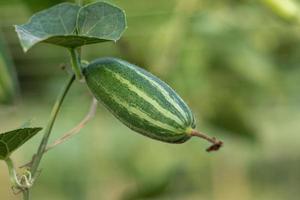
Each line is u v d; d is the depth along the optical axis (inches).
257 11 52.0
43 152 28.9
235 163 70.0
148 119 27.8
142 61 49.9
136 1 48.9
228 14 52.2
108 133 59.3
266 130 64.5
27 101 59.2
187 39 51.2
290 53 57.4
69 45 27.6
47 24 27.9
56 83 58.0
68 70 29.8
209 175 62.1
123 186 64.1
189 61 51.5
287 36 55.3
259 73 53.7
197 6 50.9
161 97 27.9
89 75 28.5
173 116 27.7
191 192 58.8
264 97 57.2
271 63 55.4
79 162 60.7
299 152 74.1
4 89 39.0
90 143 59.6
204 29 51.4
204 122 53.3
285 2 42.0
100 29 27.9
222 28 52.3
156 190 54.1
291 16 42.0
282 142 73.0
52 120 29.0
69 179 62.0
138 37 49.8
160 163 54.4
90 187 62.4
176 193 55.9
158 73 50.1
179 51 50.9
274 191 74.9
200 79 51.9
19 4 44.2
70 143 59.6
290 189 75.4
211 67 52.5
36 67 57.1
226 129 53.3
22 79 57.9
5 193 75.9
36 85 58.4
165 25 50.4
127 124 28.2
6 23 49.7
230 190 70.1
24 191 28.4
